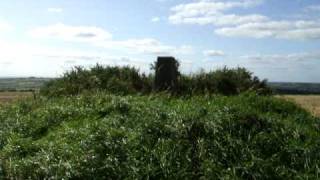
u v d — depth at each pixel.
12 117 12.97
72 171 9.09
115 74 15.22
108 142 9.76
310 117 11.55
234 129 9.94
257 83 14.24
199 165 9.08
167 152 9.33
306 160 9.13
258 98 11.91
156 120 10.40
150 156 9.34
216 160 9.12
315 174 8.86
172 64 13.92
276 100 11.95
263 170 8.82
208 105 11.13
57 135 10.84
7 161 9.84
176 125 10.04
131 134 10.02
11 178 9.35
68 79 15.33
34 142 10.69
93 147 9.70
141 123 10.47
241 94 12.20
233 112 10.52
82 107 12.34
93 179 8.98
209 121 10.03
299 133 9.99
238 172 8.84
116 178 8.97
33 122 12.12
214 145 9.43
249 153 9.28
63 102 13.28
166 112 10.81
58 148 9.99
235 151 9.36
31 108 13.60
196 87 13.99
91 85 14.75
